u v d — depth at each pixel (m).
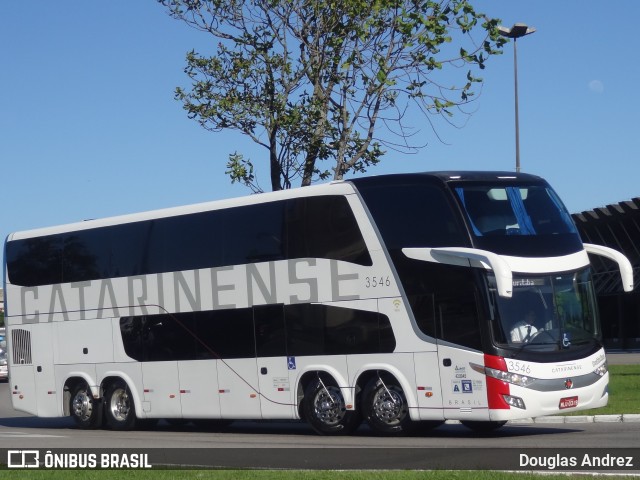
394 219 17.42
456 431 18.88
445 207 16.86
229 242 19.66
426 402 16.83
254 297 19.16
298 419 18.64
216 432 20.97
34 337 23.36
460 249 16.52
